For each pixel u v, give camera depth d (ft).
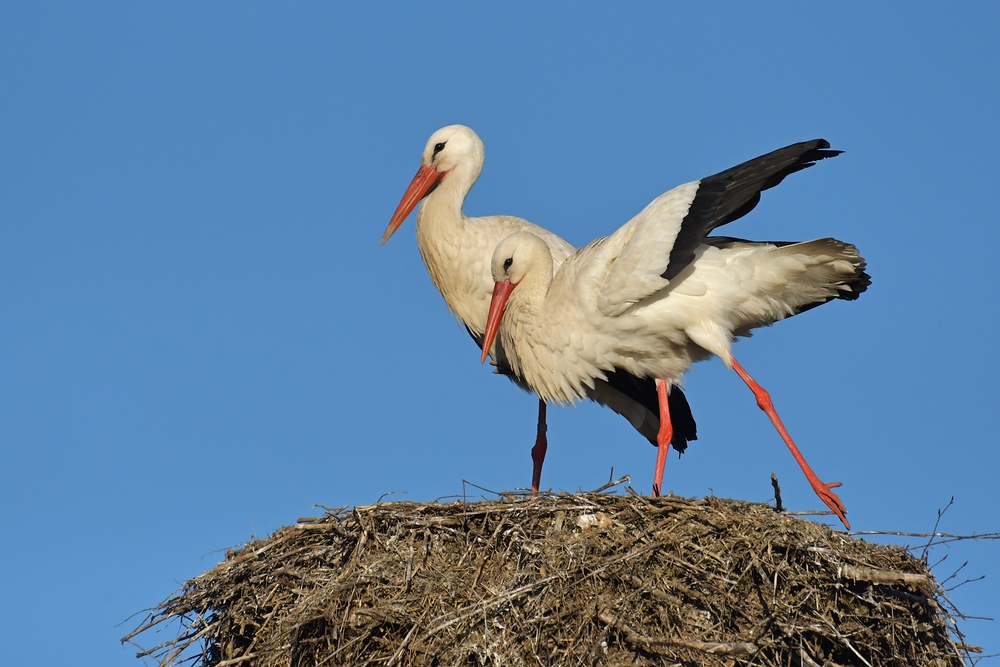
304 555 41.45
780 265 46.29
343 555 41.27
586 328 48.65
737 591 38.50
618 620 37.81
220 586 41.88
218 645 42.22
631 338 48.29
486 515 40.75
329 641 39.27
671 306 47.24
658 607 38.32
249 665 40.86
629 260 46.88
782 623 37.63
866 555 39.45
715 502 40.11
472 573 39.88
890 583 38.47
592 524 40.16
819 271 46.37
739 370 46.91
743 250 47.11
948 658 39.99
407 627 39.04
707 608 38.47
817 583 38.63
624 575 38.58
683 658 37.68
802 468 45.70
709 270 47.09
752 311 47.52
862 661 37.99
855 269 46.16
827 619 37.99
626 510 40.29
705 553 38.93
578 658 37.55
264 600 41.06
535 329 49.96
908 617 39.17
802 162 47.32
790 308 47.98
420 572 40.06
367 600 39.81
